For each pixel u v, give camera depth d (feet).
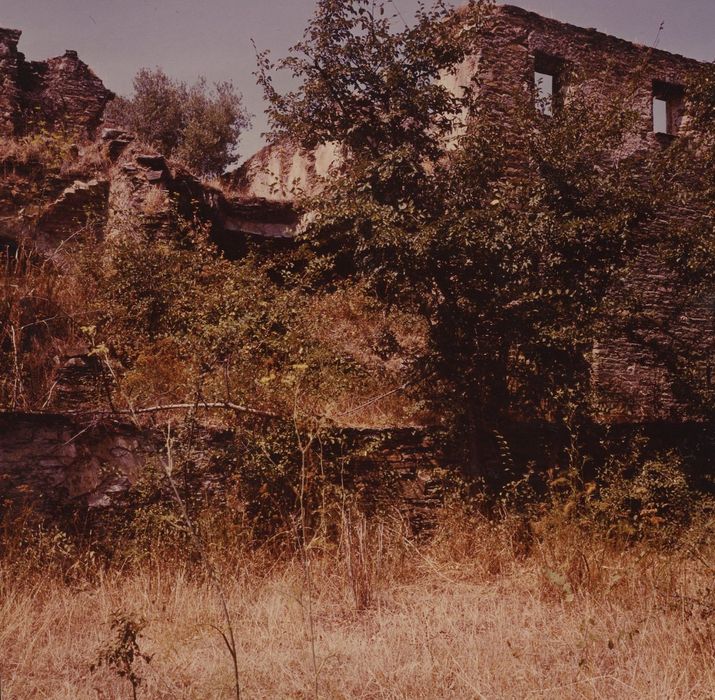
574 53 47.19
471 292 29.66
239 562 22.33
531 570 23.12
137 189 41.63
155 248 34.88
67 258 38.37
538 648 15.85
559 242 30.14
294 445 25.39
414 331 35.91
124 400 25.89
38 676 14.42
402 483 28.14
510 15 45.29
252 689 13.66
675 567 21.45
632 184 33.94
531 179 32.96
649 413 42.01
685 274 35.58
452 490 28.55
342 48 31.91
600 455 32.91
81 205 42.09
